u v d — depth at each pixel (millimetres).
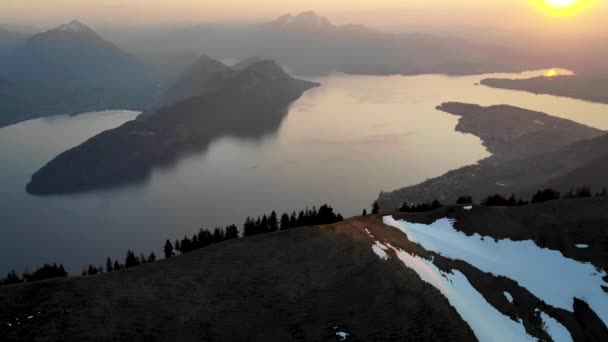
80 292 57562
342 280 62219
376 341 49656
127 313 54000
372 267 64500
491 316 58719
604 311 65312
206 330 51969
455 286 63531
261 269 65562
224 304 56969
